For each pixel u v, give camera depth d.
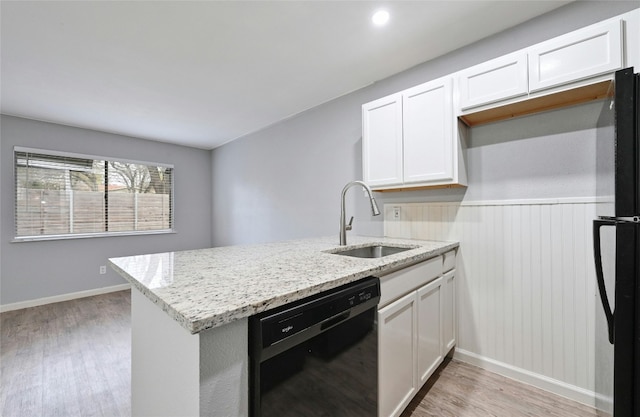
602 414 1.33
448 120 1.82
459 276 2.05
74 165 3.80
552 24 1.72
